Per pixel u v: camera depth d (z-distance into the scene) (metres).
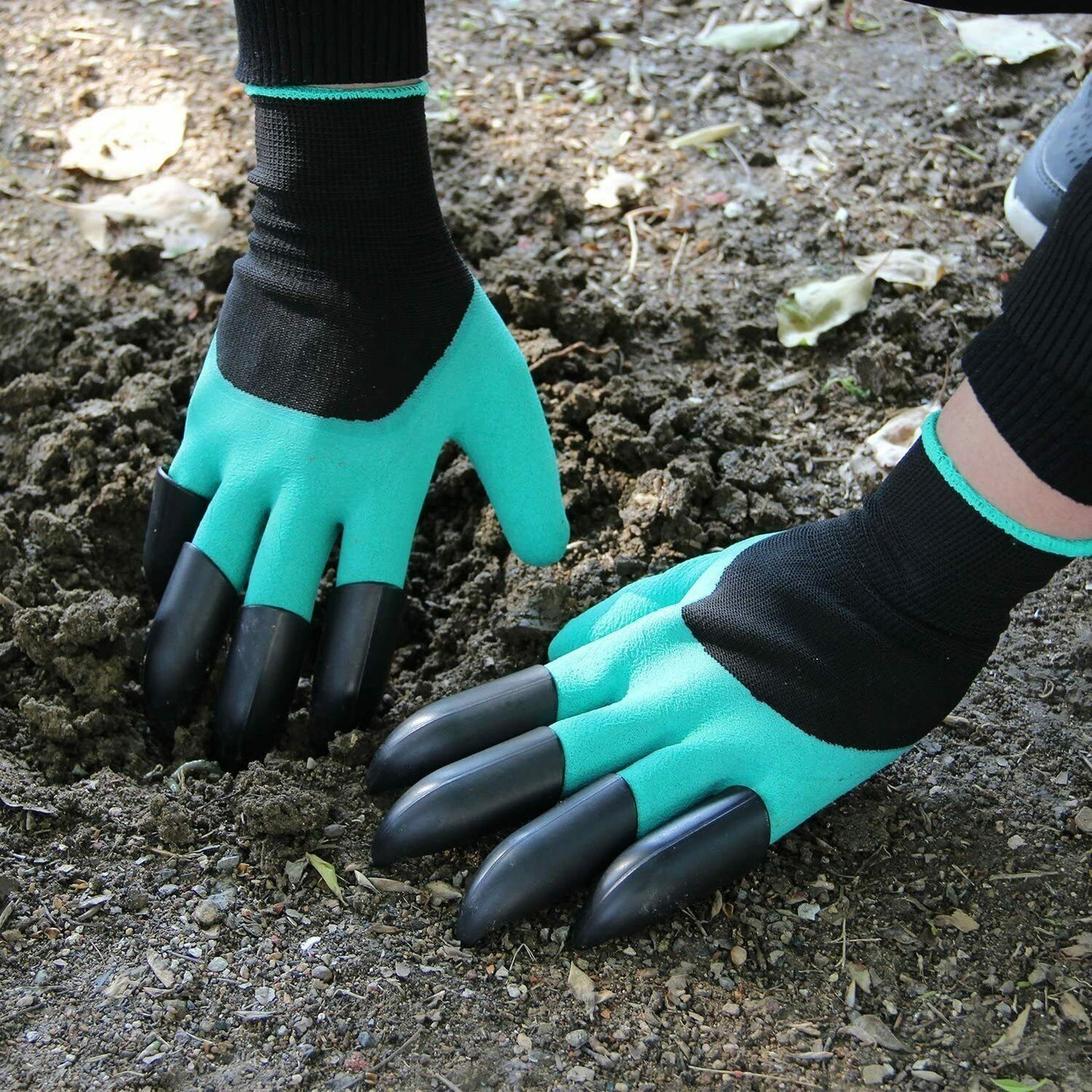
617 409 1.04
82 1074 0.79
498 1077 0.80
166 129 1.20
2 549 0.96
